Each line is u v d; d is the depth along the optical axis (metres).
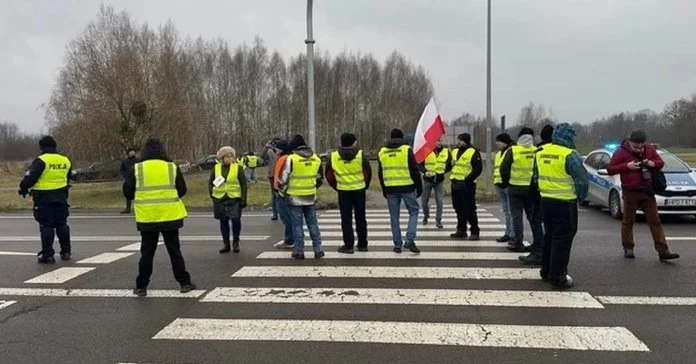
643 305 5.42
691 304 5.43
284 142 8.59
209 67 62.50
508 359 4.16
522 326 4.87
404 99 74.56
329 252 8.42
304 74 65.94
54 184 8.13
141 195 6.05
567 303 5.52
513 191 8.06
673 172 11.22
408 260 7.68
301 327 4.93
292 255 8.09
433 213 13.24
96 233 11.19
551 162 6.12
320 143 67.06
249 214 13.91
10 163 48.38
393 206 8.15
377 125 71.62
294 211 7.89
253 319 5.19
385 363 4.12
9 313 5.55
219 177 8.54
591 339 4.53
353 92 70.81
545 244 6.41
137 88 23.05
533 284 6.29
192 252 8.65
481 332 4.73
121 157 23.48
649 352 4.25
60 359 4.32
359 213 8.36
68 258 8.36
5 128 69.94
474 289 6.10
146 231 6.07
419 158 10.64
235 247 8.64
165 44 28.75
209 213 14.64
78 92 23.36
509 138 9.21
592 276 6.57
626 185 7.55
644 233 9.59
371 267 7.27
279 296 5.95
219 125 63.25
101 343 4.65
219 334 4.80
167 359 4.28
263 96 65.38
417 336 4.66
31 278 7.07
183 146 24.89
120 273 7.30
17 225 12.90
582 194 5.98
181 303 5.79
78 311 5.58
